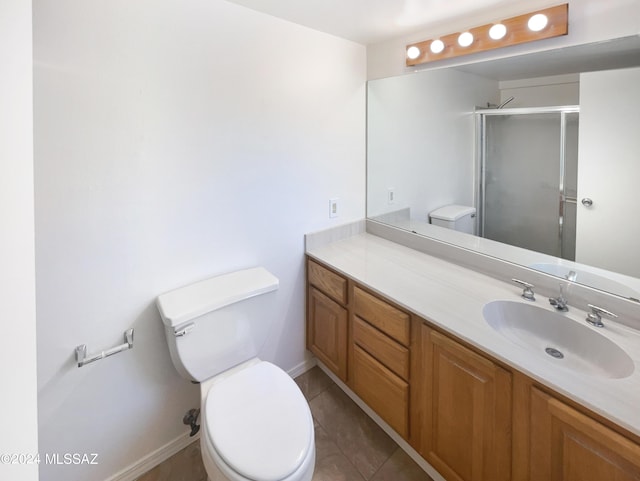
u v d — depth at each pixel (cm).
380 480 143
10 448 53
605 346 110
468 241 174
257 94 159
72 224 117
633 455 76
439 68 174
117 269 129
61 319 120
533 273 146
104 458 137
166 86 131
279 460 101
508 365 102
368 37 190
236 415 117
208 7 138
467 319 122
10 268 59
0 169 59
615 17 118
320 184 197
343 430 169
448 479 129
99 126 118
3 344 56
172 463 153
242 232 166
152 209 135
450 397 123
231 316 142
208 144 147
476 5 147
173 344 130
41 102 107
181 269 147
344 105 200
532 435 98
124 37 119
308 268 198
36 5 103
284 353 200
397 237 210
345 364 177
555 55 135
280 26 162
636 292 120
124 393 139
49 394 121
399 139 199
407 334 137
